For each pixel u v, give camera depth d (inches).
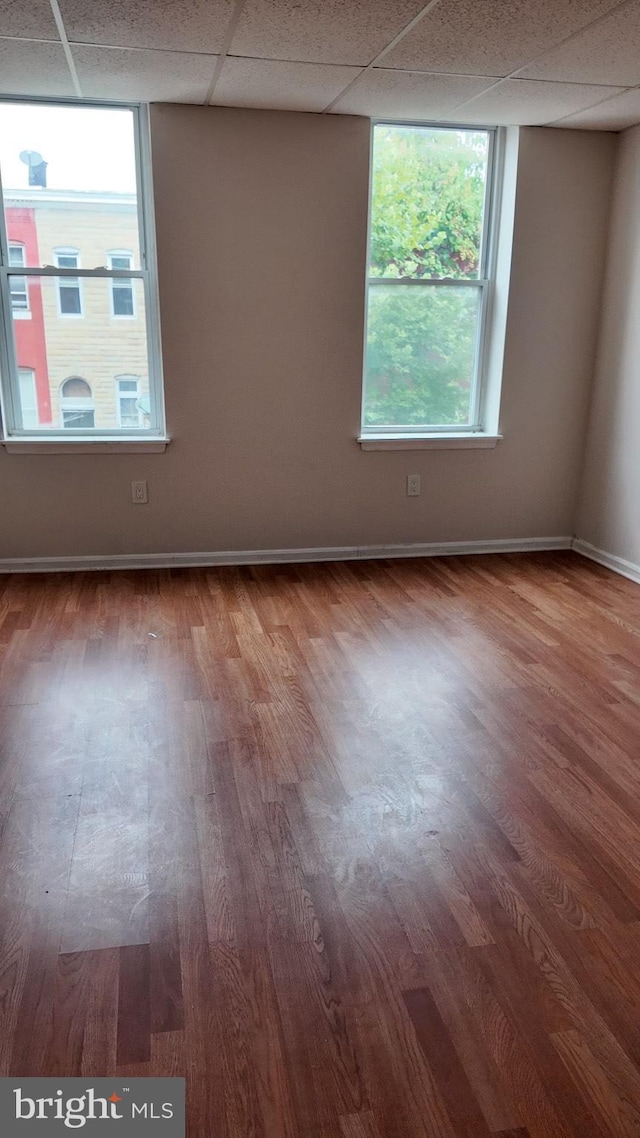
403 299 171.5
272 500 173.5
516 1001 62.3
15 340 158.2
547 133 163.2
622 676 121.3
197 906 71.9
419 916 71.1
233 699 112.0
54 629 136.8
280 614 145.7
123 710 108.2
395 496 179.2
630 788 91.1
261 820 84.4
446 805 87.5
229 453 168.6
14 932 68.4
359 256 162.7
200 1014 60.7
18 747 98.3
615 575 171.9
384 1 100.3
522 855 79.4
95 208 154.2
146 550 171.3
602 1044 58.6
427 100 144.6
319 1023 60.1
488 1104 54.0
